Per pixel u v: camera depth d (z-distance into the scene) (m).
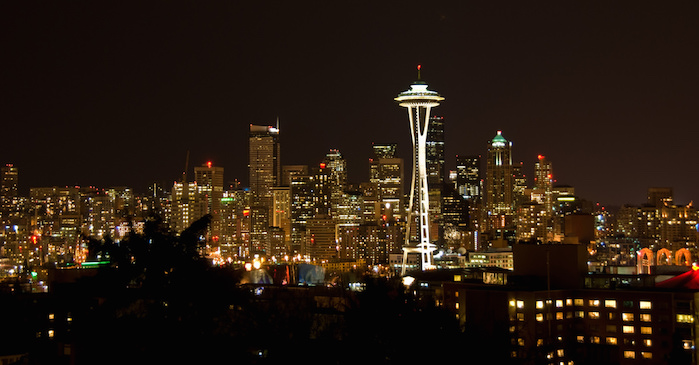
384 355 80.44
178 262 65.25
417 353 80.50
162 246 65.19
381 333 81.25
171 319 63.50
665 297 190.50
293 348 73.06
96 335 63.12
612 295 195.00
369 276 86.94
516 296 187.62
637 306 192.88
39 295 171.88
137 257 64.62
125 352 62.59
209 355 63.59
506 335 94.19
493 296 188.75
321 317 87.50
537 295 189.38
